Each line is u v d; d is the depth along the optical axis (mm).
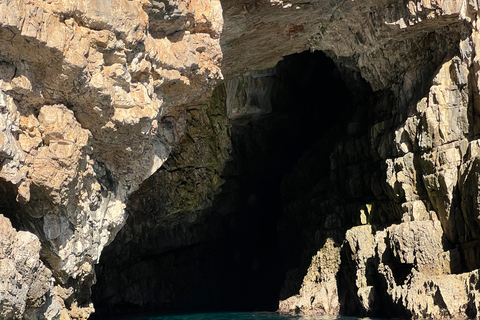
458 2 14367
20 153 9008
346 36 16125
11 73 8914
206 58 11891
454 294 13211
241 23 13984
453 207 14375
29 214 10008
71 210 10555
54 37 8898
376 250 15523
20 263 8859
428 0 14406
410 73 16016
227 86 19266
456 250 14164
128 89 10438
